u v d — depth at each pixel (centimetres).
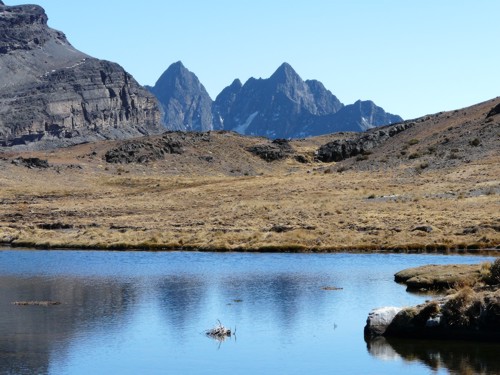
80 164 19450
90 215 10562
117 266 5969
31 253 7250
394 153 14962
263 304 4019
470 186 10506
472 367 2677
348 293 4278
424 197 9956
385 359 2842
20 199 13000
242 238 7569
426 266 4697
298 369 2756
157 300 4219
